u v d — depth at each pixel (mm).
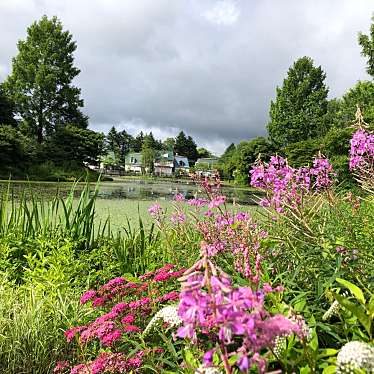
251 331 1190
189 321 1225
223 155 126188
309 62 61469
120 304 3154
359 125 4195
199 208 4496
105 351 2906
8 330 3449
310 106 60531
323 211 4371
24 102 57625
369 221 4305
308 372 1746
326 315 2143
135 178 75438
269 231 3688
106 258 5648
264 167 3727
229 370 1290
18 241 5609
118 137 141500
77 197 20094
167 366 2768
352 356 1464
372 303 1826
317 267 2953
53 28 59562
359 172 4262
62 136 58406
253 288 2004
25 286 4266
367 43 25766
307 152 30156
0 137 46406
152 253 5660
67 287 4328
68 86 60094
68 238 5809
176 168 113062
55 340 3451
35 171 49562
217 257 3418
